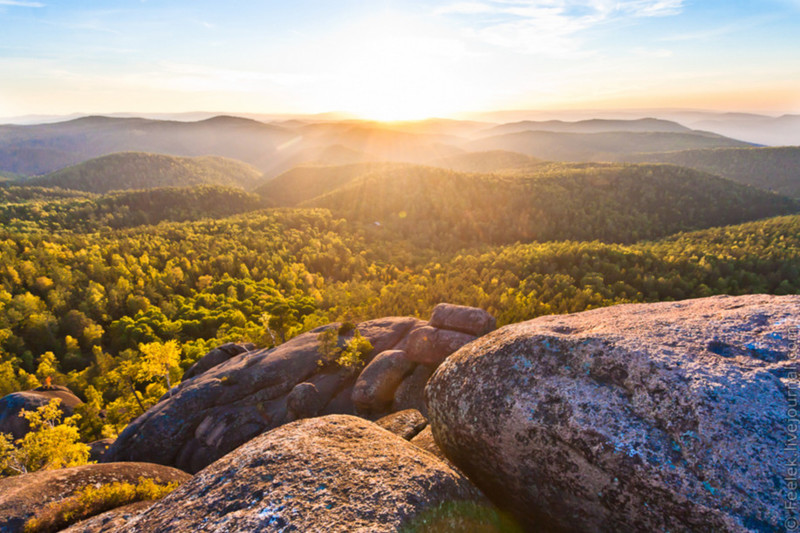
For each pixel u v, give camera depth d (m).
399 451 6.56
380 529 4.68
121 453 21.98
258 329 45.09
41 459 21.47
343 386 24.05
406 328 28.39
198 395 23.80
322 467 5.72
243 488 5.37
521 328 7.48
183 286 102.38
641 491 4.62
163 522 5.15
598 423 5.03
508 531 6.09
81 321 79.06
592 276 95.25
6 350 70.25
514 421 5.76
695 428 4.45
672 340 5.55
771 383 4.49
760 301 6.24
